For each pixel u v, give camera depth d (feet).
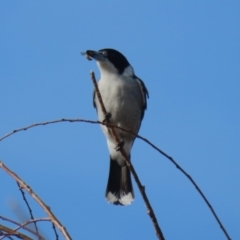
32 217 19.62
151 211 20.34
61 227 18.51
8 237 18.44
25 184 19.74
